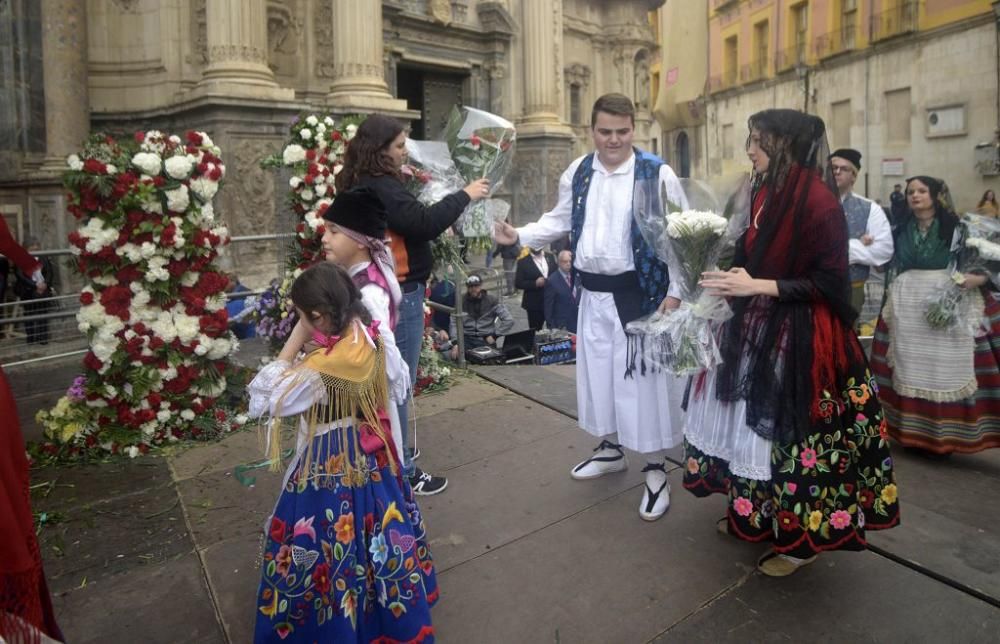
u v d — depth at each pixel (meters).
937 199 3.84
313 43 13.19
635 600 2.60
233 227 10.34
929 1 18.19
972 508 3.30
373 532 2.07
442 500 3.44
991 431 3.85
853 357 2.51
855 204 4.22
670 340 2.64
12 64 11.11
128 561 2.96
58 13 10.80
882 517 2.54
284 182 5.23
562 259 7.62
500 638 2.40
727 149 26.77
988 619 2.45
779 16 23.38
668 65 26.59
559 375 5.54
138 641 2.44
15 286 7.69
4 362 6.49
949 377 3.82
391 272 2.41
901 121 19.61
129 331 4.23
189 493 3.61
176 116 11.05
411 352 3.17
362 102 11.72
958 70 17.69
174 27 11.44
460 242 4.03
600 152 3.15
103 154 4.23
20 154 11.32
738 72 25.73
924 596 2.59
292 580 2.02
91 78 11.63
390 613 2.06
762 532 2.58
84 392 4.29
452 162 3.49
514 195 17.81
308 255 5.08
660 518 3.20
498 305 7.90
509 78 17.89
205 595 2.71
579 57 20.56
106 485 3.74
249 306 6.12
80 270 4.32
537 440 4.18
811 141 2.46
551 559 2.89
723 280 2.47
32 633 1.81
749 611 2.52
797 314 2.47
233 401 4.76
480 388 5.22
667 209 2.76
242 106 10.22
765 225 2.51
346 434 2.06
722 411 2.65
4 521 1.77
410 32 15.86
